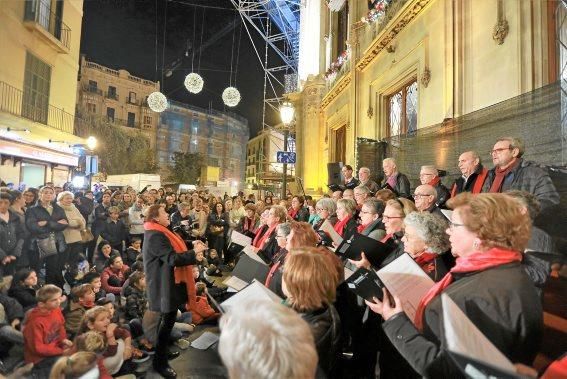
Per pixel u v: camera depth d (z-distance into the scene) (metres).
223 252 9.05
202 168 35.56
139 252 7.11
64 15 8.94
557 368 1.46
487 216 1.52
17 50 7.10
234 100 17.38
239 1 20.64
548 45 4.62
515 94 4.89
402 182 5.63
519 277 1.45
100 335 3.23
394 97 9.47
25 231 4.89
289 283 1.90
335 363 2.69
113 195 8.63
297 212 7.65
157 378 3.55
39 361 3.12
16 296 3.86
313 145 16.59
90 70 42.00
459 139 5.04
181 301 3.66
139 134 43.62
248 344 0.90
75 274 5.36
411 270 1.94
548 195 2.93
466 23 6.07
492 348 1.13
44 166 10.45
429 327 1.58
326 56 16.31
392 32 8.84
